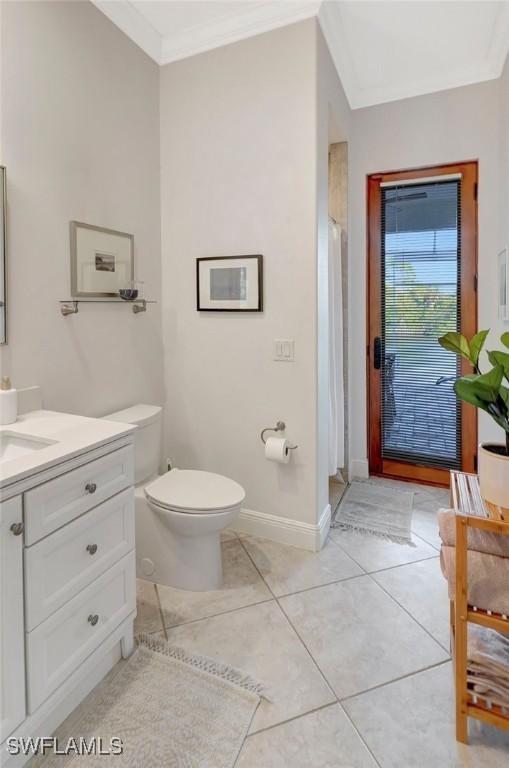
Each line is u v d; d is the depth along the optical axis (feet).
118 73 7.16
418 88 9.36
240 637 5.52
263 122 7.33
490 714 4.05
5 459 4.88
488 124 8.96
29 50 5.61
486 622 4.00
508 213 7.94
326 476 8.17
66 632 4.15
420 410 10.41
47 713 3.94
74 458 4.15
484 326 9.38
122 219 7.38
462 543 4.01
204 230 8.02
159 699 4.59
